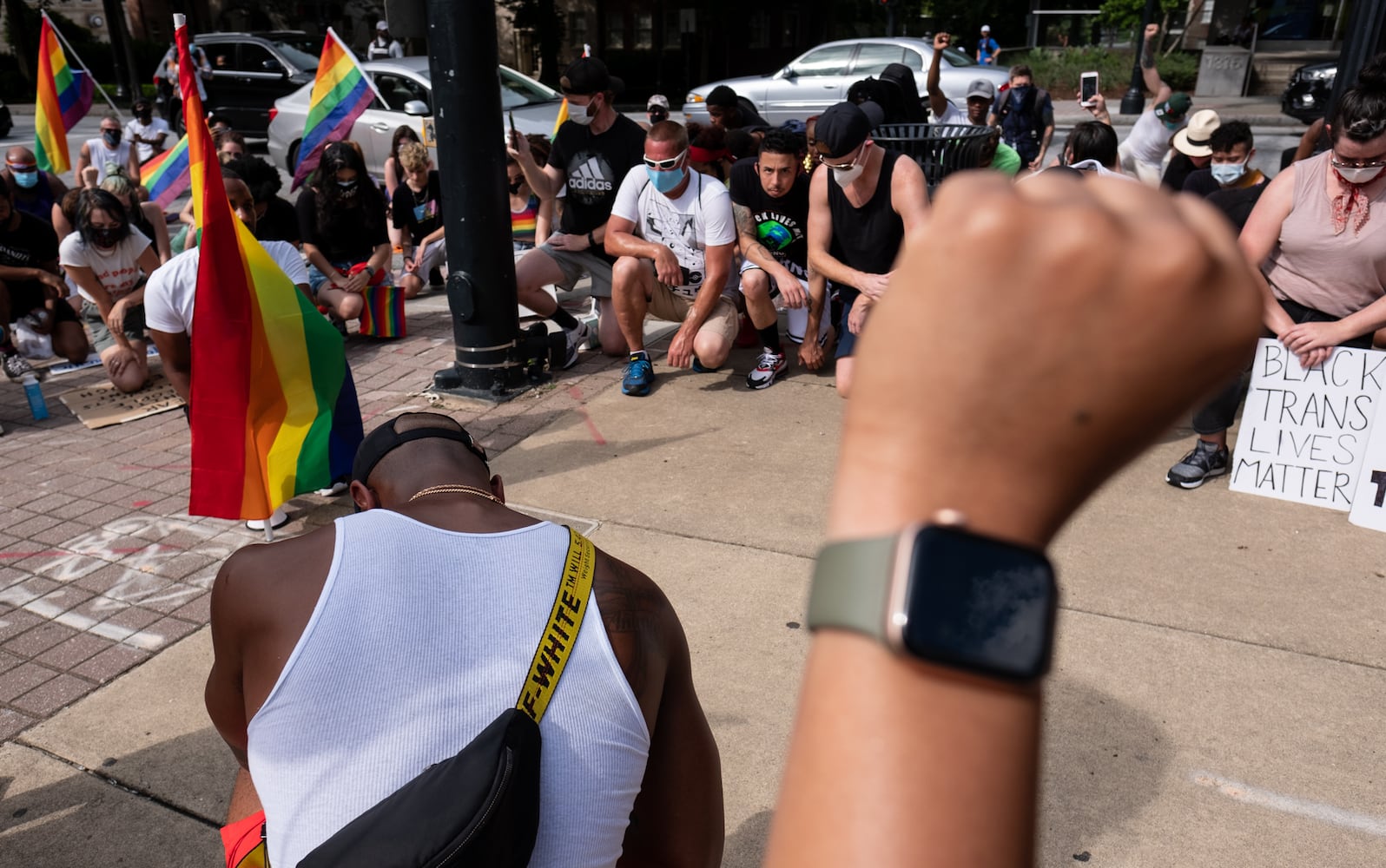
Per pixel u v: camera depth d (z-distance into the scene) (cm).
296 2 3086
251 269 352
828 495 398
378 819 102
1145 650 290
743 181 527
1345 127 332
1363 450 368
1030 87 1048
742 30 2909
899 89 701
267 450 367
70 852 233
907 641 32
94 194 530
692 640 303
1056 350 30
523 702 112
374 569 115
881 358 34
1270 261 380
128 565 369
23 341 620
